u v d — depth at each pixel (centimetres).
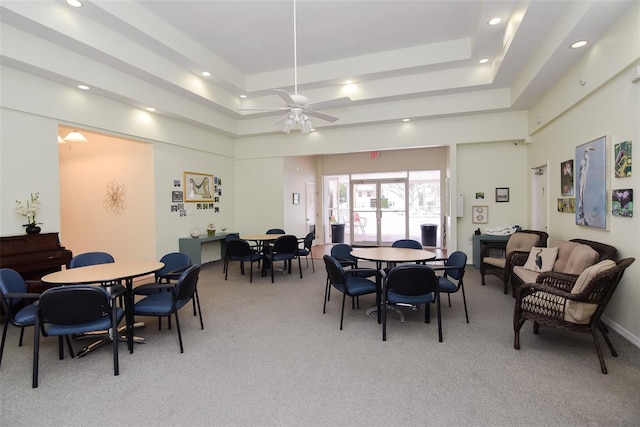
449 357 268
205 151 686
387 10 406
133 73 462
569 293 255
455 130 614
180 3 396
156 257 570
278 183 755
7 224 363
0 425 191
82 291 228
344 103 395
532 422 189
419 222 919
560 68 394
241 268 588
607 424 187
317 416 197
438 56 503
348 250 461
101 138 605
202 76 553
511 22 385
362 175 957
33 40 357
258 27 448
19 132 374
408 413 199
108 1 368
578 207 382
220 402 212
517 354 272
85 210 625
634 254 283
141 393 222
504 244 525
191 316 371
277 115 692
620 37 288
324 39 483
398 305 394
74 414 201
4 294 250
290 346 292
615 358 262
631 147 284
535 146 552
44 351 287
